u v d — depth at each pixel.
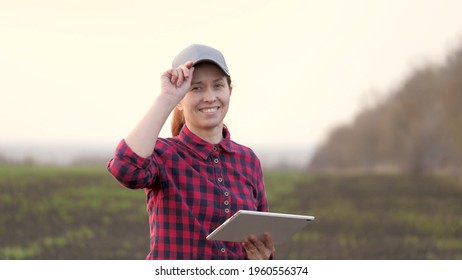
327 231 18.52
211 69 4.68
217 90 4.73
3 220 19.02
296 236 17.45
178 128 5.21
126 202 23.53
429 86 52.09
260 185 5.04
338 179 39.03
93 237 16.77
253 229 4.45
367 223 20.25
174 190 4.57
